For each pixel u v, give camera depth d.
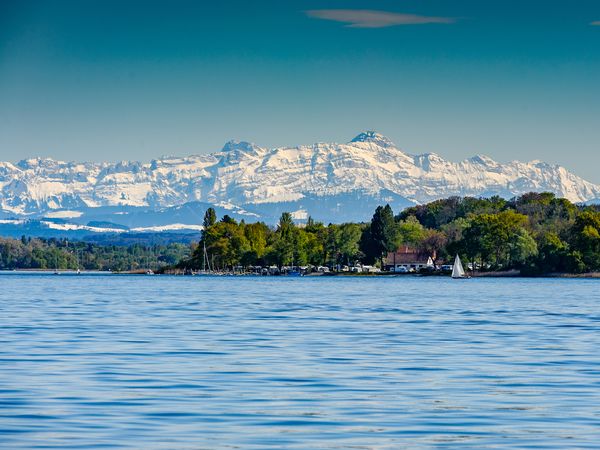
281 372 128.75
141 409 99.62
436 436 87.75
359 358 145.50
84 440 84.88
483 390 113.38
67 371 128.62
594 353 153.25
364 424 92.94
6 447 82.12
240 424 92.50
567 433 88.81
